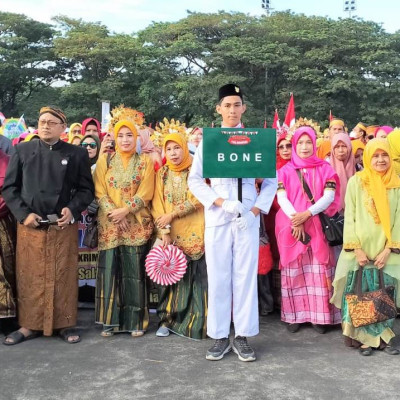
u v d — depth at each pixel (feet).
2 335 14.15
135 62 112.37
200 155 12.75
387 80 113.29
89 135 18.07
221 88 12.84
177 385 11.05
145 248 14.23
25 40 124.57
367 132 24.47
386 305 12.71
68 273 13.71
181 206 13.75
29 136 16.60
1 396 10.57
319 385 11.07
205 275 14.10
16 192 13.39
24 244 13.46
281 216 14.75
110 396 10.58
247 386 11.00
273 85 117.19
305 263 14.69
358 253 12.96
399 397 10.56
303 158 14.74
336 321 14.75
